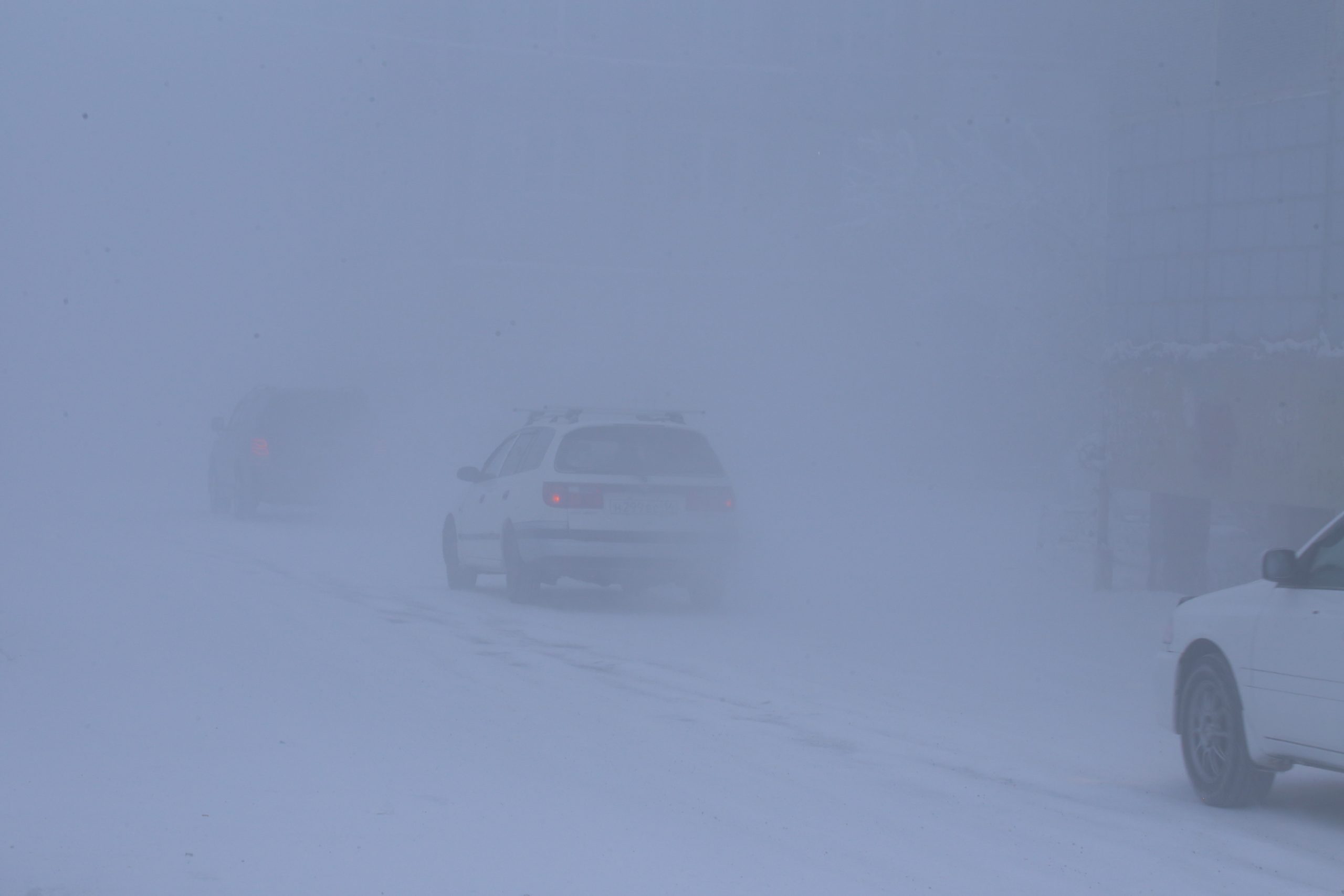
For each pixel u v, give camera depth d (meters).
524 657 27.61
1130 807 17.38
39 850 14.66
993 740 21.00
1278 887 14.23
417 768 18.52
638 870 14.40
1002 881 14.27
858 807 17.06
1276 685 16.52
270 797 16.91
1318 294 31.59
